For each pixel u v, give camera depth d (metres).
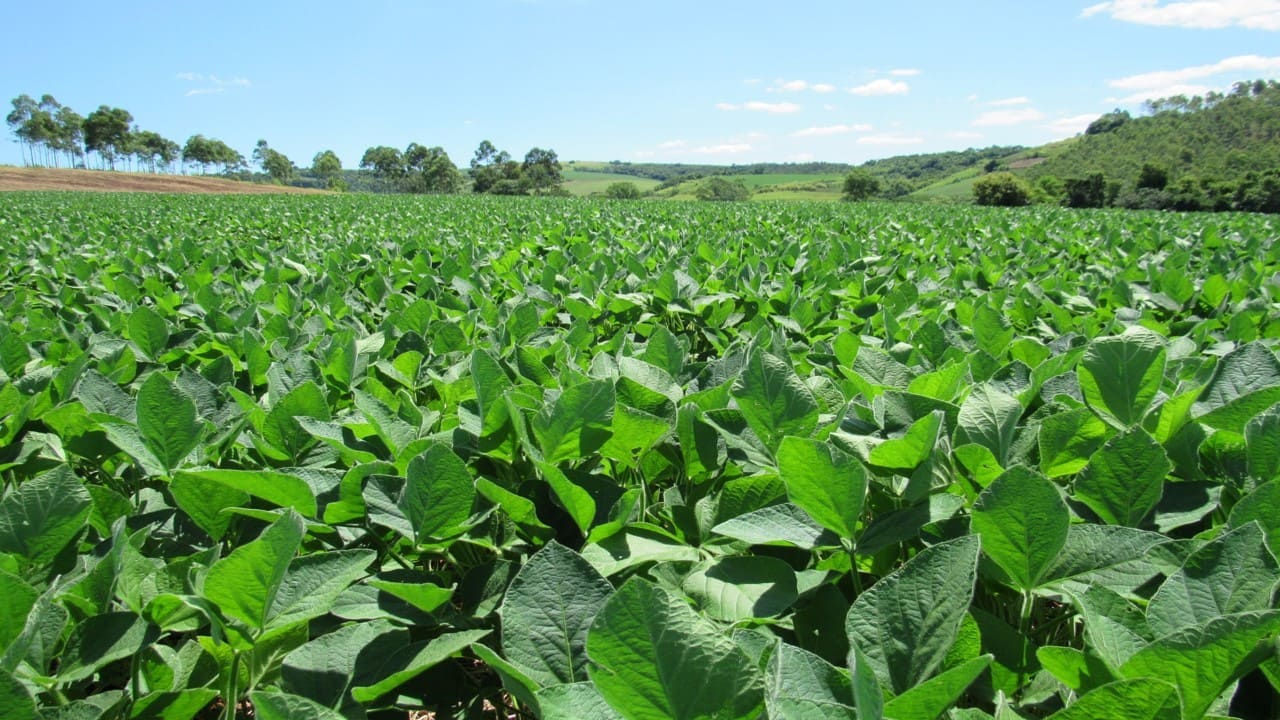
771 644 1.11
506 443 1.88
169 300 4.88
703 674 0.93
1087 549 1.38
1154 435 1.77
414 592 1.36
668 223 17.27
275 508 1.81
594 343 4.37
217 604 1.20
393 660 1.29
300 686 1.29
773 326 4.45
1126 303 4.87
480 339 3.74
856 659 0.80
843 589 1.66
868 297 4.52
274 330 3.67
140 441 1.84
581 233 11.67
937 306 4.67
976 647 1.13
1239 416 1.76
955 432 1.77
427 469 1.50
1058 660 1.08
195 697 1.26
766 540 1.43
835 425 1.83
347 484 1.62
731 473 1.98
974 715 1.02
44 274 7.04
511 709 1.50
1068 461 1.72
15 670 1.08
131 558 1.45
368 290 5.40
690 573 1.47
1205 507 1.55
